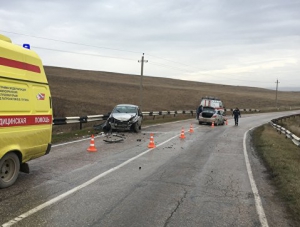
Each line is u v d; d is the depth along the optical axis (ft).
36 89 25.23
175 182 25.67
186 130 73.72
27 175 26.13
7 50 22.29
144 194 22.08
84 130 63.62
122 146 44.91
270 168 32.48
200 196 22.17
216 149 45.47
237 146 49.73
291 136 55.21
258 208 20.11
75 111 113.29
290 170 30.27
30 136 24.30
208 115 94.32
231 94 334.44
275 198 22.45
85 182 24.58
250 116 158.40
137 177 26.86
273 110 224.12
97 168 29.81
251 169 32.22
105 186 23.72
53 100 140.15
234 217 18.44
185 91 304.71
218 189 24.18
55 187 22.90
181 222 17.37
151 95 247.91
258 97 333.62
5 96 21.75
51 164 30.91
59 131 63.87
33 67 25.11
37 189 22.24
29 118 24.20
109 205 19.54
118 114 64.59
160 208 19.40
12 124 22.36
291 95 473.26
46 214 17.65
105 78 368.27
